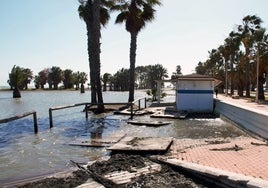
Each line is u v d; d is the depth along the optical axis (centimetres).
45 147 1193
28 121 2114
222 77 6788
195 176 739
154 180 712
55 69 12875
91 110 2686
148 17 3027
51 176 790
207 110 2386
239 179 637
